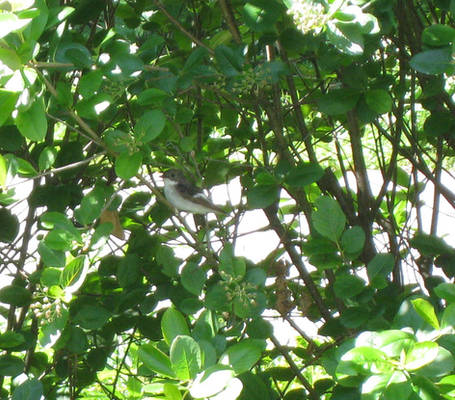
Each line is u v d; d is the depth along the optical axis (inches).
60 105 127.1
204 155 165.9
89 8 145.3
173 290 143.4
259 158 201.2
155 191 137.2
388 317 130.6
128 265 144.7
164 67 142.6
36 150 154.0
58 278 115.0
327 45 136.0
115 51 125.2
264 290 151.4
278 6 124.1
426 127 147.5
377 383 86.9
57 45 117.3
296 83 178.2
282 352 145.3
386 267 123.2
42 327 115.5
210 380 88.7
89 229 126.0
